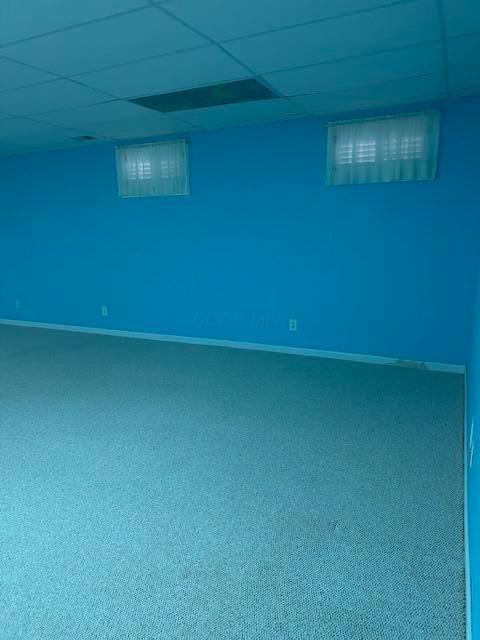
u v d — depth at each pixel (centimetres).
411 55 282
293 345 509
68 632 157
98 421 331
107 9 219
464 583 177
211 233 524
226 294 533
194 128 485
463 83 341
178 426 321
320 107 404
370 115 418
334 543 200
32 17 226
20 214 659
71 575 183
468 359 411
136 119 441
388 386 399
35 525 214
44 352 531
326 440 298
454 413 340
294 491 240
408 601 169
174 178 525
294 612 165
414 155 409
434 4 218
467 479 235
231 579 180
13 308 711
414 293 439
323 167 451
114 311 618
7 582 180
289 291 497
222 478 253
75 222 615
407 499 231
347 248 459
